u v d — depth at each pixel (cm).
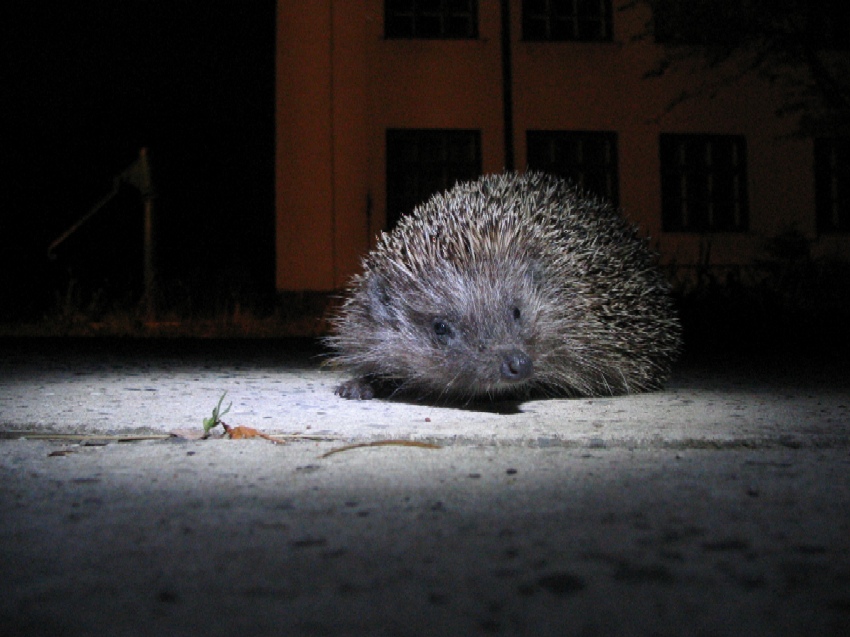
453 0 1438
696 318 976
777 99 1455
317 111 1392
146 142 1706
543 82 1425
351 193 1392
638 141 1435
